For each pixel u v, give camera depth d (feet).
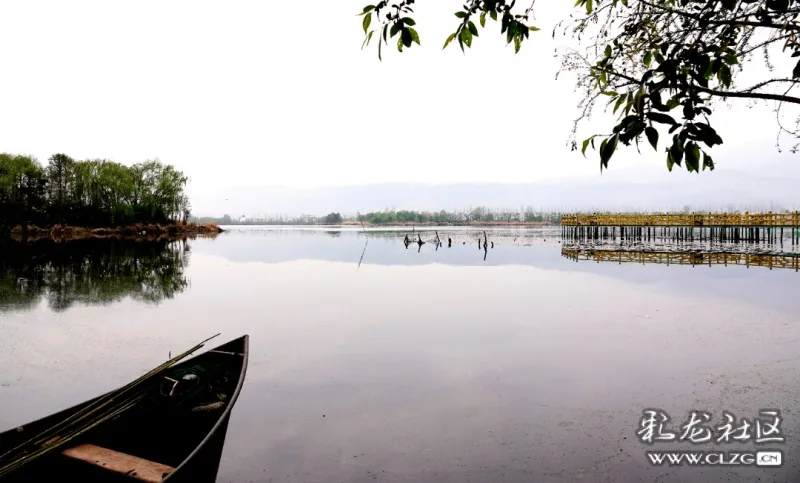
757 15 7.28
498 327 39.17
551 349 32.35
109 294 57.62
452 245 160.86
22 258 100.73
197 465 14.42
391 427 20.58
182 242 179.83
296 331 38.50
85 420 17.02
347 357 30.94
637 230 178.19
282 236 256.32
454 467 17.31
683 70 7.02
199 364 22.47
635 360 29.48
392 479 16.56
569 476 16.62
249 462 17.81
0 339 36.27
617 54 9.11
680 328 37.63
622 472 16.85
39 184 196.03
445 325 40.14
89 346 34.47
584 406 22.54
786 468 16.81
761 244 142.92
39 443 15.58
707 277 68.44
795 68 7.47
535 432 19.97
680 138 6.06
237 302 52.21
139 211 234.17
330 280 70.69
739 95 6.83
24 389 26.03
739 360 28.89
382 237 236.63
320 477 16.76
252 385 25.82
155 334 38.01
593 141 6.44
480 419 21.30
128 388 19.42
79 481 15.40
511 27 8.39
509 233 281.13
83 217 209.26
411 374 27.43
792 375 25.93
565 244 157.17
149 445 18.22
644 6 9.21
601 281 65.98
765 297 51.49
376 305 49.88
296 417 21.70
